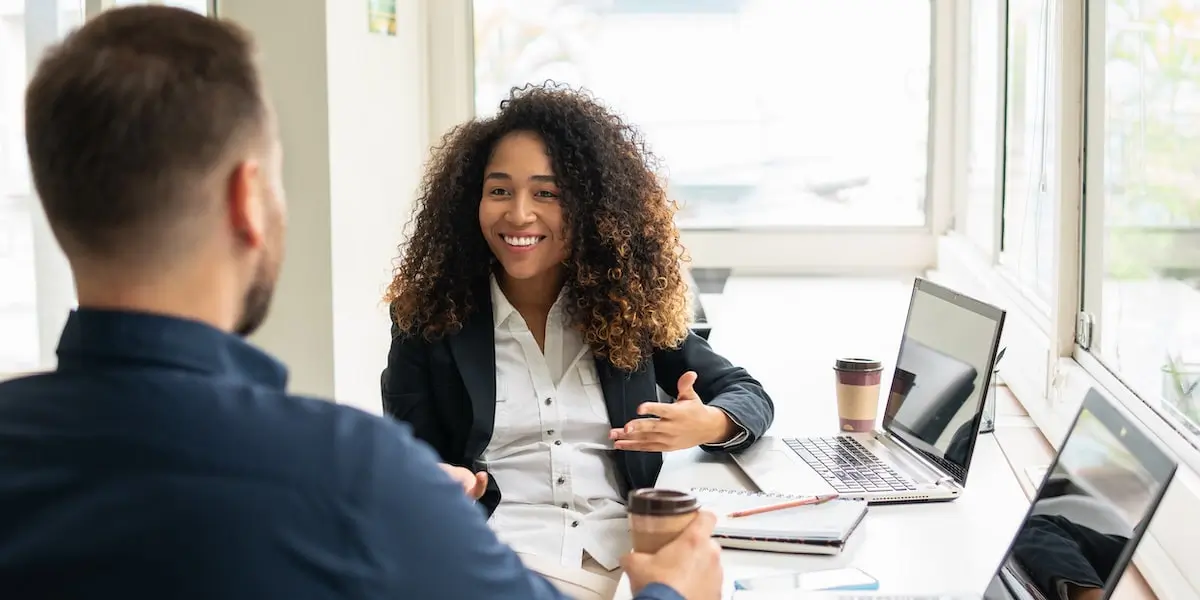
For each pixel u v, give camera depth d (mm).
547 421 1783
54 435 769
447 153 1919
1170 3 1595
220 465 756
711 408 1794
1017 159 2982
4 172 2678
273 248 884
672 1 4070
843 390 1998
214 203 821
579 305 1834
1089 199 1976
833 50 4039
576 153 1826
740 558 1417
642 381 1854
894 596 1252
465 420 1811
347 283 3197
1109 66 1917
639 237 1873
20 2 2633
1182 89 1538
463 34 4055
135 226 802
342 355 3170
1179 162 1559
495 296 1843
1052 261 2123
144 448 759
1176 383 1562
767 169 4137
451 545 793
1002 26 3170
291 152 3055
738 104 4109
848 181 4113
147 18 838
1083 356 1975
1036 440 2023
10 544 742
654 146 4164
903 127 4055
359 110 3279
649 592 994
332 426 797
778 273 4109
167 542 734
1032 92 2771
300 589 742
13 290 2742
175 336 805
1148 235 1694
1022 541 1239
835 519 1485
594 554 1682
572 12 4102
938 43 3924
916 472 1751
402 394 1847
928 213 4074
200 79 813
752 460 1832
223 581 732
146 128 790
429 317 1828
